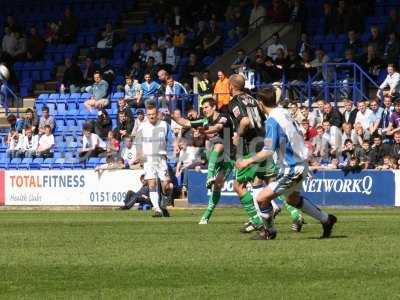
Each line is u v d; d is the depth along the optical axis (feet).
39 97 186.70
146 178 114.52
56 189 153.28
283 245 68.13
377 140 139.54
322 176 138.21
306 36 170.19
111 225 95.45
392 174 135.23
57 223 101.14
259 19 185.88
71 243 73.15
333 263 57.77
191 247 67.97
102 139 163.94
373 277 52.16
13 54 207.41
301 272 54.34
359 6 181.37
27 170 156.15
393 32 170.09
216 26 186.70
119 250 66.95
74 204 152.05
